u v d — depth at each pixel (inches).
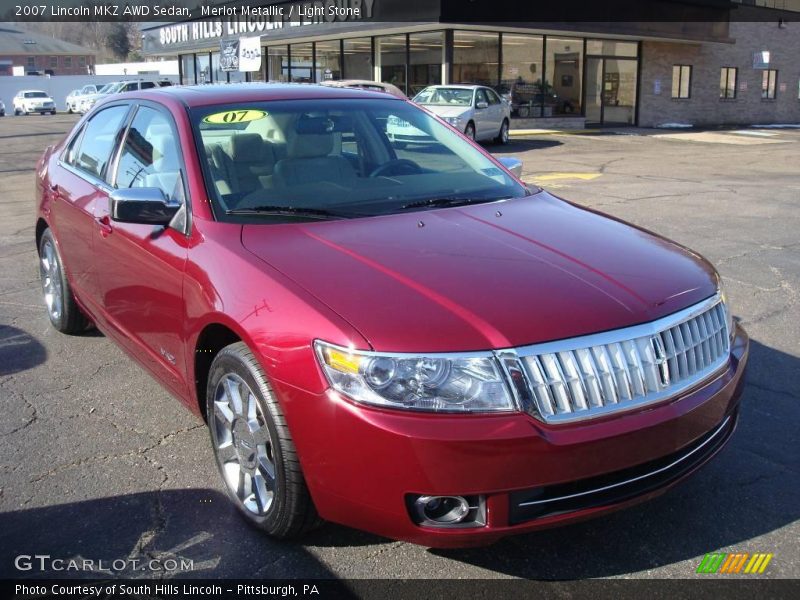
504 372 100.7
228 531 124.5
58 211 200.1
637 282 117.0
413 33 1015.0
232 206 138.5
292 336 107.7
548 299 109.3
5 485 138.3
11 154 767.1
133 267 153.7
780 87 1379.2
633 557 117.8
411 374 100.1
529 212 146.6
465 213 142.9
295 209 140.2
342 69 1144.8
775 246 314.0
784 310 233.9
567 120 1115.3
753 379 184.4
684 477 114.0
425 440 97.5
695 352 115.7
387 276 114.3
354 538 122.5
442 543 102.3
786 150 805.2
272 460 116.0
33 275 283.6
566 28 988.6
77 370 192.2
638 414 105.8
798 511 129.7
